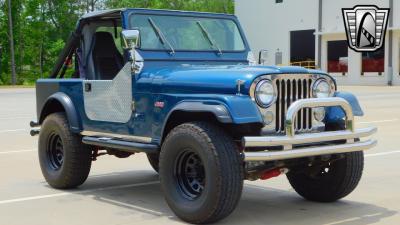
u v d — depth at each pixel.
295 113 5.68
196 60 7.19
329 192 6.78
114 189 7.82
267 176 6.10
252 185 8.00
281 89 5.93
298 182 7.02
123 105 6.82
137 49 6.77
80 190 7.76
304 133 5.94
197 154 5.75
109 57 7.87
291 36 43.97
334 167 6.67
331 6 41.31
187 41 7.24
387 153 10.62
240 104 5.57
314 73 6.16
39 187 7.95
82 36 7.84
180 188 6.06
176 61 7.03
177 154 5.96
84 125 7.42
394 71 39.16
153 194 7.51
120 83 6.84
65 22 65.00
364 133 6.18
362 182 8.09
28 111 20.52
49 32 62.84
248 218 6.21
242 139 5.50
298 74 6.04
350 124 6.07
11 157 10.50
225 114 5.52
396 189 7.66
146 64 6.77
